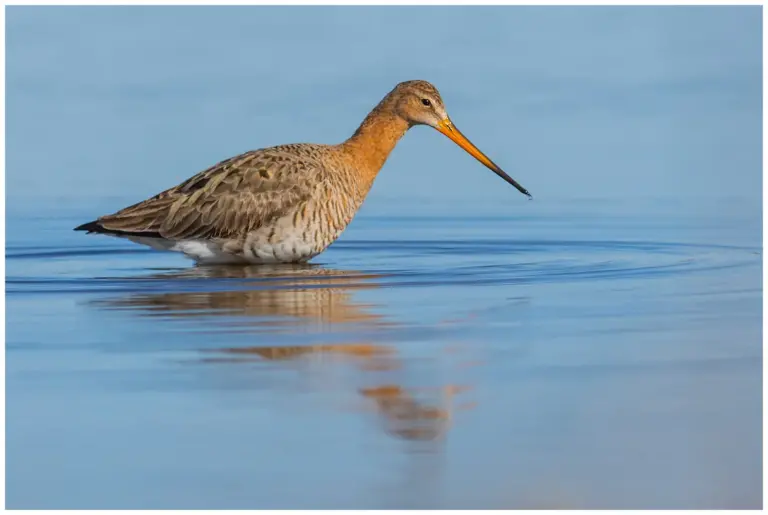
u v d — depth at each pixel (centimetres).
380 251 2162
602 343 1400
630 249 2138
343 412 1155
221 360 1328
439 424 1123
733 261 1975
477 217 2519
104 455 1058
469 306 1608
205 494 984
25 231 2358
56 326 1504
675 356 1341
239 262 2011
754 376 1259
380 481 1002
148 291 1741
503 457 1045
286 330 1467
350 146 2070
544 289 1734
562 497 973
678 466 1024
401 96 2089
